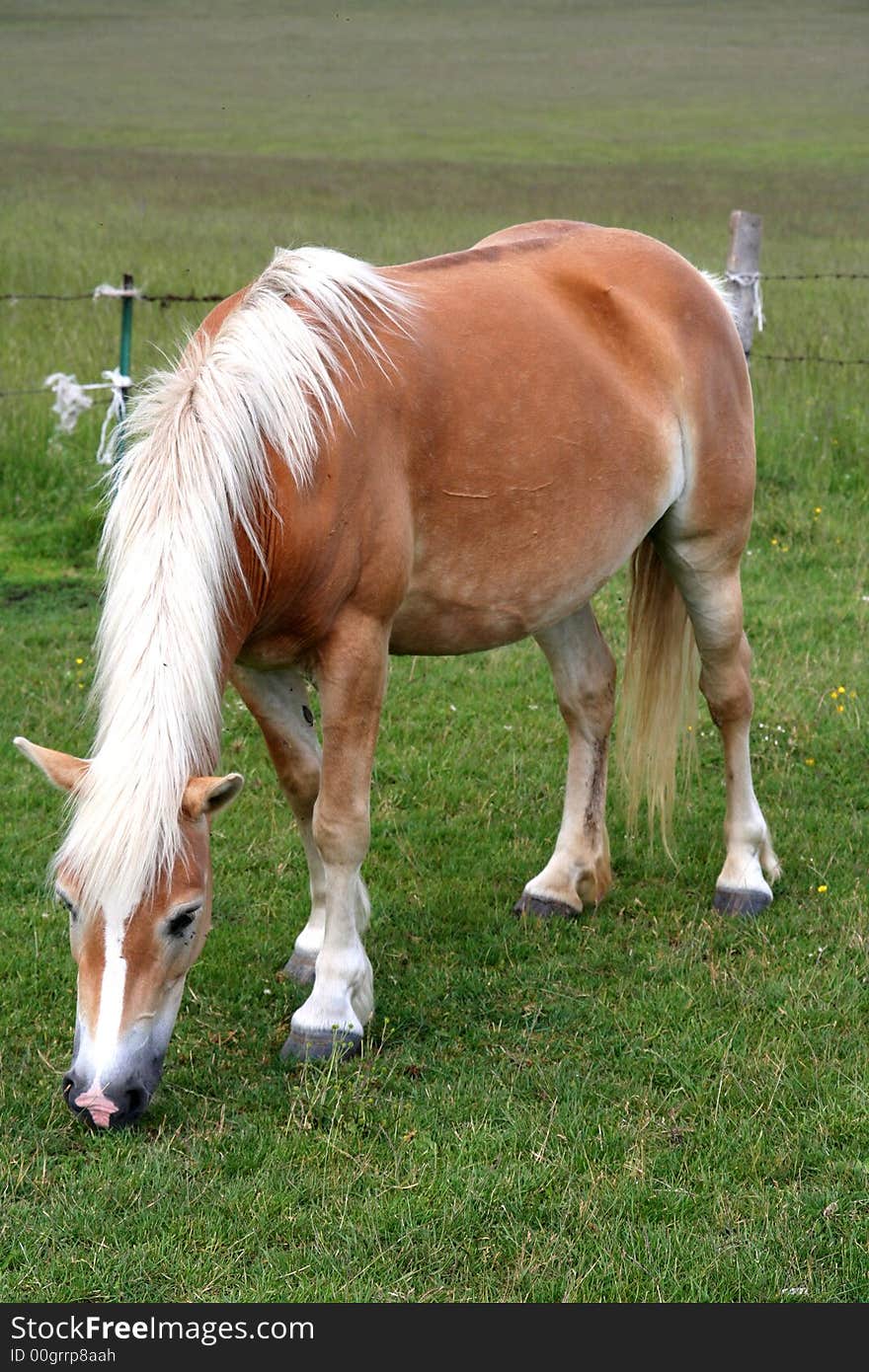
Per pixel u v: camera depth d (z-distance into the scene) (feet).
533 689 19.44
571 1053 11.80
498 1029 12.12
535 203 65.92
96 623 21.13
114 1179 9.94
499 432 11.80
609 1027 12.20
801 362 31.68
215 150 89.71
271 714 12.20
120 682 9.74
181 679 9.73
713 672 14.47
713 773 17.37
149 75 139.44
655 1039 11.94
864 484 26.45
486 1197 9.82
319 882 12.92
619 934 13.91
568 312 12.89
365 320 11.26
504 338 12.10
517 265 13.00
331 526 10.72
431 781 16.87
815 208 65.26
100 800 9.30
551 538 12.34
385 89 132.46
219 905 14.24
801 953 13.34
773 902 14.43
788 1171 10.26
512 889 14.84
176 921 9.52
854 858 15.26
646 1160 10.28
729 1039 11.87
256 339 10.61
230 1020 12.32
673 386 13.33
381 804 16.44
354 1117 10.82
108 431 25.14
